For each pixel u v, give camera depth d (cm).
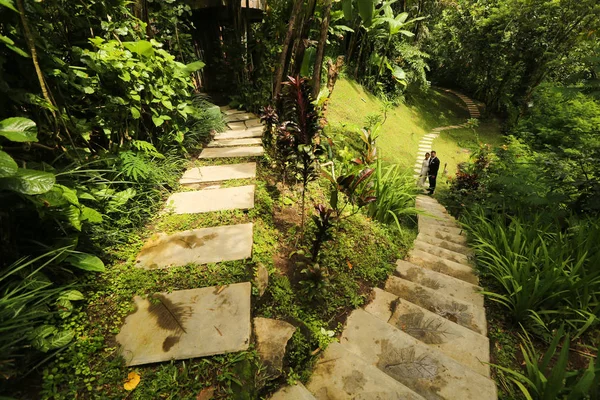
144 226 256
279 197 358
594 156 386
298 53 489
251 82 709
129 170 268
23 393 125
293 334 183
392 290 277
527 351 220
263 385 149
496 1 1483
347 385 162
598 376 150
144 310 173
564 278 239
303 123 269
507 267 286
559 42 1341
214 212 282
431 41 1817
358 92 1268
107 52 263
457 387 173
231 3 653
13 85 196
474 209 489
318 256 250
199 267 209
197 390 136
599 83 329
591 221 330
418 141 1346
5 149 183
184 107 398
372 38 1245
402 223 480
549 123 719
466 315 250
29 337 134
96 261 181
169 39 523
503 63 1578
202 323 167
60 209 168
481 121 1762
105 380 135
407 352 195
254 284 206
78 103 268
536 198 389
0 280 136
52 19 233
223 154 430
